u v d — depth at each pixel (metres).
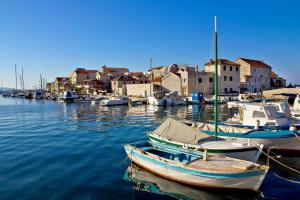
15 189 10.37
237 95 62.47
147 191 10.25
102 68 114.81
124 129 25.16
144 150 13.45
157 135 14.87
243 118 18.64
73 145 18.16
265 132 15.49
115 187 10.61
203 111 42.19
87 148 17.17
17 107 57.56
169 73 71.62
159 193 10.09
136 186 10.71
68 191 10.19
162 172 11.64
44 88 132.25
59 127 27.14
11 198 9.59
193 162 11.01
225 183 9.98
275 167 12.97
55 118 35.84
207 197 9.77
